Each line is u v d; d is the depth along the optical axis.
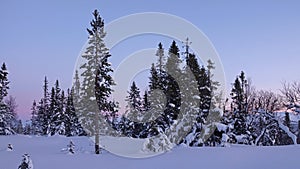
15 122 82.12
